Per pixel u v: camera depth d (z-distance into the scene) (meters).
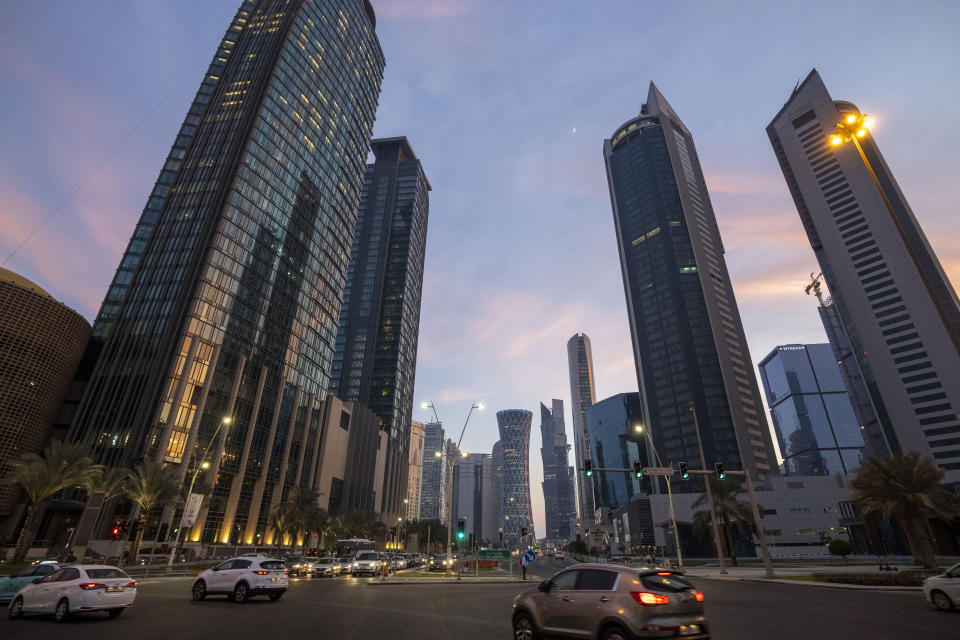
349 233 121.94
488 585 31.09
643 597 7.72
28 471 36.91
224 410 72.25
